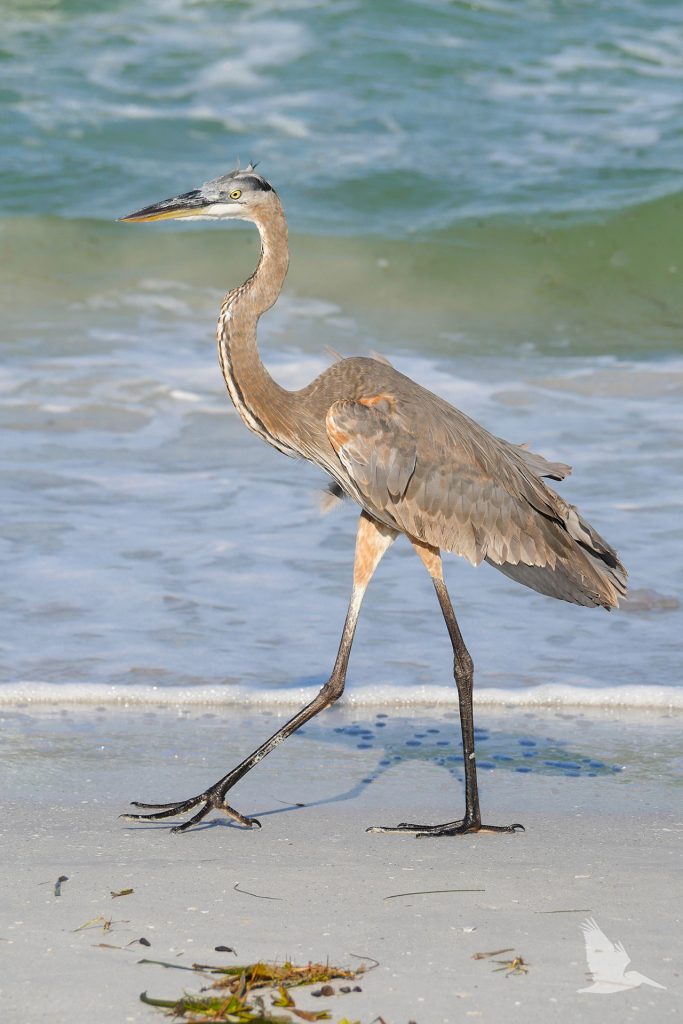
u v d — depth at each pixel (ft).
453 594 43.32
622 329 74.13
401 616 41.29
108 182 83.71
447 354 68.33
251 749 32.60
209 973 20.42
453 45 100.89
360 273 77.51
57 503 48.73
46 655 37.47
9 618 39.68
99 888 23.76
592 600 30.50
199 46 98.73
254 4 102.83
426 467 29.86
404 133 90.68
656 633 40.22
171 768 31.19
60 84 93.76
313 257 78.59
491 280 78.23
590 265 79.66
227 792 29.99
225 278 76.02
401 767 31.89
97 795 29.35
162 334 68.54
